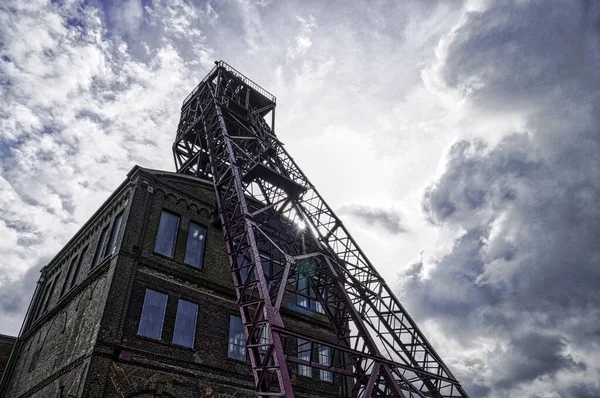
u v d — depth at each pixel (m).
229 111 21.12
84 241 18.08
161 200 15.96
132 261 13.67
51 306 18.33
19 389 16.56
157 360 12.55
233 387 13.99
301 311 18.52
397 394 11.23
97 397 10.87
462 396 13.68
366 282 15.74
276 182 16.20
